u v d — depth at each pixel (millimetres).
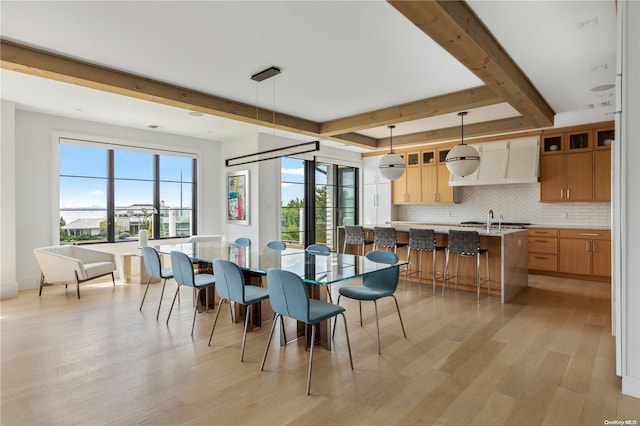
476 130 5953
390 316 3947
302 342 3234
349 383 2461
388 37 2938
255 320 3623
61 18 2631
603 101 4477
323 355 2930
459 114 5371
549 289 5195
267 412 2113
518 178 6285
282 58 3334
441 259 5445
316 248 4160
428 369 2672
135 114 5320
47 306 4301
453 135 6285
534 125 5316
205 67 3541
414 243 5191
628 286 2291
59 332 3420
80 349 3016
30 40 2971
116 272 6109
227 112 4555
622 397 2271
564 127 6027
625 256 2301
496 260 4914
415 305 4379
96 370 2633
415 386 2422
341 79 3865
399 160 5641
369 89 4180
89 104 4828
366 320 3818
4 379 2488
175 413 2098
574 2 2383
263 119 4965
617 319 2531
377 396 2293
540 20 2607
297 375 2578
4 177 4664
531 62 3312
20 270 5148
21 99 4613
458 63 3453
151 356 2885
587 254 5711
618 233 2521
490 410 2139
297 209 7359
